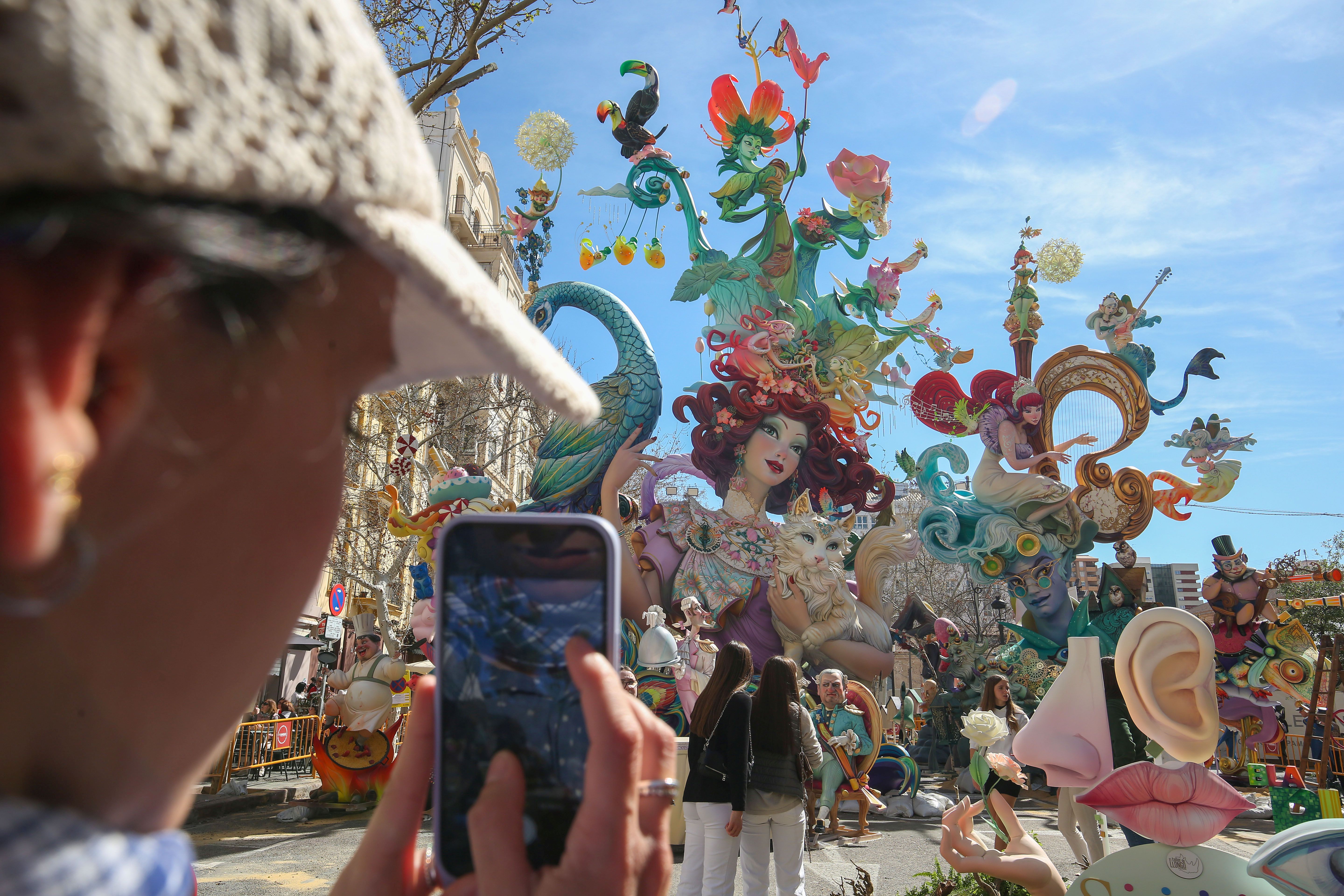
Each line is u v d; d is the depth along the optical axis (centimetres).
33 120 31
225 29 38
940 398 1866
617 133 1778
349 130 45
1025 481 1784
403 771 85
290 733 1445
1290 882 268
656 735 75
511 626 80
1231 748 1503
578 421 62
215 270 41
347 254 52
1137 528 1777
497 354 55
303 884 696
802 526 1550
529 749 77
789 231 1797
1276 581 1548
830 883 718
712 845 502
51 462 34
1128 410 1844
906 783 1162
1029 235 1973
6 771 40
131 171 33
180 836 50
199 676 44
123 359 39
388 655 1179
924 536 1847
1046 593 1766
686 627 1218
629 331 1569
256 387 45
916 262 1816
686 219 1759
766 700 529
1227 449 1759
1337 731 1427
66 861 39
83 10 31
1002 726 517
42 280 35
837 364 1744
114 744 42
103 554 39
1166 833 304
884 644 1564
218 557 43
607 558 81
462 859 76
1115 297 1886
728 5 1806
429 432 2034
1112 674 556
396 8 684
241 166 38
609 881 63
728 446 1628
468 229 3181
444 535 83
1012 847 392
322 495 51
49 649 39
